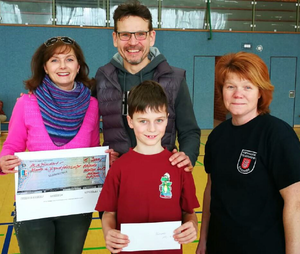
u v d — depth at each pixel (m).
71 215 1.88
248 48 11.11
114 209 1.59
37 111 1.82
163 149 1.61
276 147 1.38
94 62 10.31
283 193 1.36
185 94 2.04
